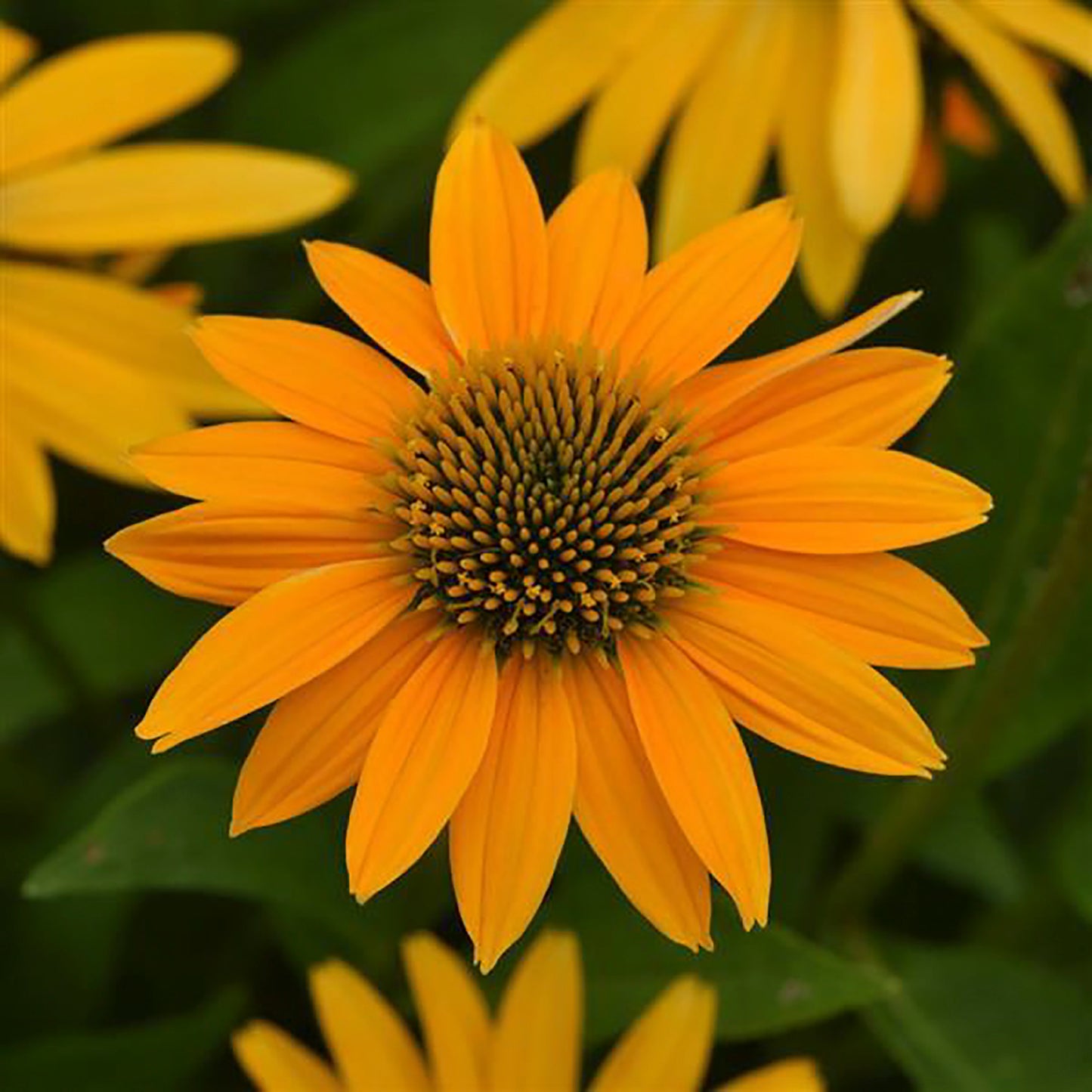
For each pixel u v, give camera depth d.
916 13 0.59
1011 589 0.57
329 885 0.54
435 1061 0.53
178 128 0.66
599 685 0.48
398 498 0.48
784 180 0.57
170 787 0.52
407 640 0.48
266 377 0.48
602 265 0.49
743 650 0.48
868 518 0.48
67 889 0.52
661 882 0.47
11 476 0.55
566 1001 0.53
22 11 0.65
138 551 0.47
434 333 0.49
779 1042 0.59
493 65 0.60
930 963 0.56
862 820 0.57
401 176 0.63
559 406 0.49
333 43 0.63
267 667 0.47
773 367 0.48
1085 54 0.57
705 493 0.48
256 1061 0.53
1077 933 0.59
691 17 0.57
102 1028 0.59
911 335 0.64
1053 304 0.56
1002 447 0.57
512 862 0.47
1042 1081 0.55
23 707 0.59
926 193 0.61
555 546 0.48
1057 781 0.62
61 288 0.56
